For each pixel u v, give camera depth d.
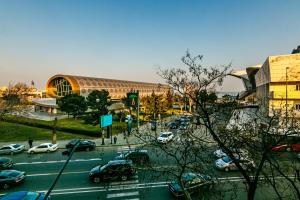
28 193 17.67
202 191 16.44
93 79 103.62
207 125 15.22
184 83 14.64
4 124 54.88
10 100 56.06
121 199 18.81
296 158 23.98
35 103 80.62
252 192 12.33
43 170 25.73
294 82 50.22
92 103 65.81
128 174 22.34
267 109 20.70
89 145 33.75
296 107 47.84
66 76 85.94
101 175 22.14
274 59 51.50
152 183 21.41
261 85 70.75
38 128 50.84
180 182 14.13
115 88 112.75
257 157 14.73
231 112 16.06
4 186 21.00
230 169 24.03
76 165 27.28
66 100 62.19
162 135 36.06
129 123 41.75
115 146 36.03
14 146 33.28
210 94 14.83
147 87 165.25
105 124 37.66
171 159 25.30
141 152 23.95
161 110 53.19
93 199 18.83
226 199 18.22
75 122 56.62
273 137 15.07
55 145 34.44
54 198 19.09
